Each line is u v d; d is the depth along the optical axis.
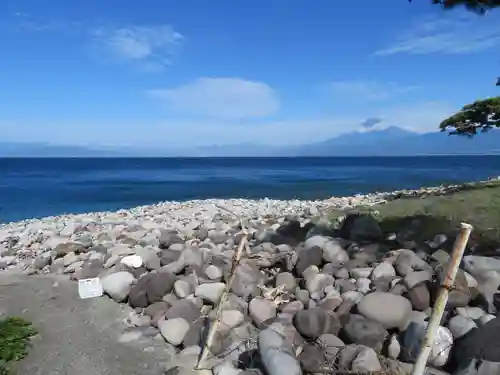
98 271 8.73
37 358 5.54
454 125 22.42
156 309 6.75
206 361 5.31
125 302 7.35
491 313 5.42
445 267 5.77
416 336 4.88
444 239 8.12
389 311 5.34
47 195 40.16
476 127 22.14
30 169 104.06
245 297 6.74
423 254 7.30
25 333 6.13
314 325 5.38
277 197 36.41
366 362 4.64
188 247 8.88
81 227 14.01
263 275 7.51
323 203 22.88
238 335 5.80
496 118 21.33
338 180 58.62
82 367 5.31
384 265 6.86
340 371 4.64
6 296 7.89
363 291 6.41
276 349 4.82
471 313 5.35
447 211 11.26
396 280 6.30
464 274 5.73
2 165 133.62
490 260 6.27
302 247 8.28
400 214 11.98
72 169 104.56
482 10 9.74
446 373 4.68
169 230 12.25
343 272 7.12
